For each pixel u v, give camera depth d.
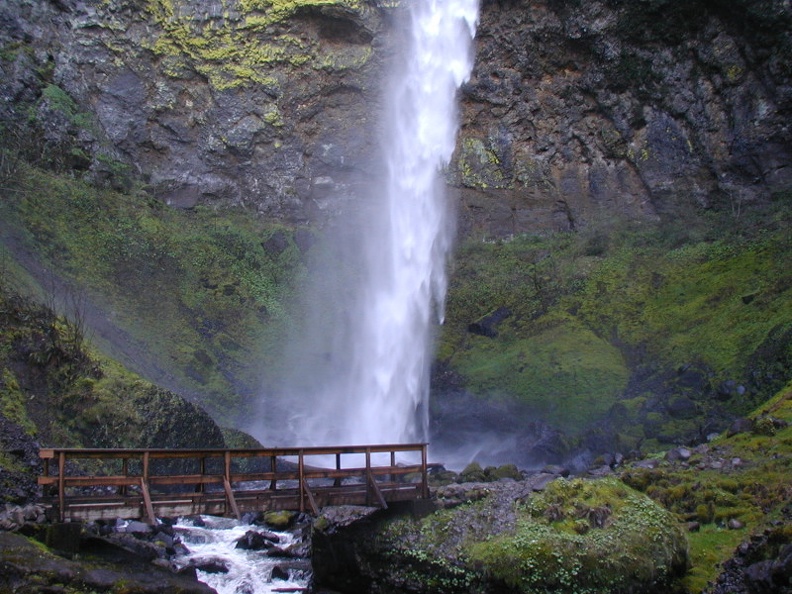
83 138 30.33
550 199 34.34
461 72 33.94
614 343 27.33
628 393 24.34
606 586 10.99
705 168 31.59
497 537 11.96
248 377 26.58
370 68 33.22
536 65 33.28
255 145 33.06
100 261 26.84
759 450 15.41
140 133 31.98
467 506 13.10
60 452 10.81
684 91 31.42
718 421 20.66
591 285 30.36
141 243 28.83
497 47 33.41
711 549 12.20
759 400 20.69
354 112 34.03
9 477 13.24
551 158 34.31
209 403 24.23
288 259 32.12
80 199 28.34
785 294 24.16
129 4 31.17
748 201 30.53
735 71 30.20
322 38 32.78
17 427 14.76
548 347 27.81
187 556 13.86
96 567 10.53
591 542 11.39
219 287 29.50
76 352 17.45
